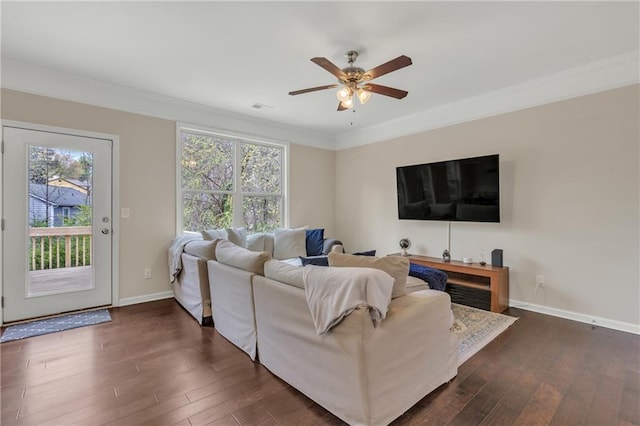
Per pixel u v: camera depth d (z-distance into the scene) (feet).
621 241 9.42
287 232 15.17
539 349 8.02
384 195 16.24
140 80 10.85
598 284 9.82
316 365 5.58
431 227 14.29
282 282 6.51
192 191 13.69
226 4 6.80
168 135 12.78
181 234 12.99
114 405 5.75
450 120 13.38
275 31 7.85
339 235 18.65
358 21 7.43
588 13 7.13
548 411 5.58
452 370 6.62
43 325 9.57
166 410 5.62
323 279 5.39
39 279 10.17
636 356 7.64
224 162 14.75
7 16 7.21
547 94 10.73
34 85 9.99
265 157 16.29
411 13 7.11
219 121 14.24
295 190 17.16
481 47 8.64
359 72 7.89
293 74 10.34
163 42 8.39
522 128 11.35
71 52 8.95
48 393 6.10
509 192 11.74
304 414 5.51
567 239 10.41
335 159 18.86
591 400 5.90
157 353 7.80
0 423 5.24
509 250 11.77
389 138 15.89
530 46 8.61
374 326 4.93
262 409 5.65
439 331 6.19
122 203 11.68
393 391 5.22
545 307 10.87
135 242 11.98
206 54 9.04
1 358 7.50
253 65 9.70
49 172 10.32
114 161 11.48
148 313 10.75
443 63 9.59
